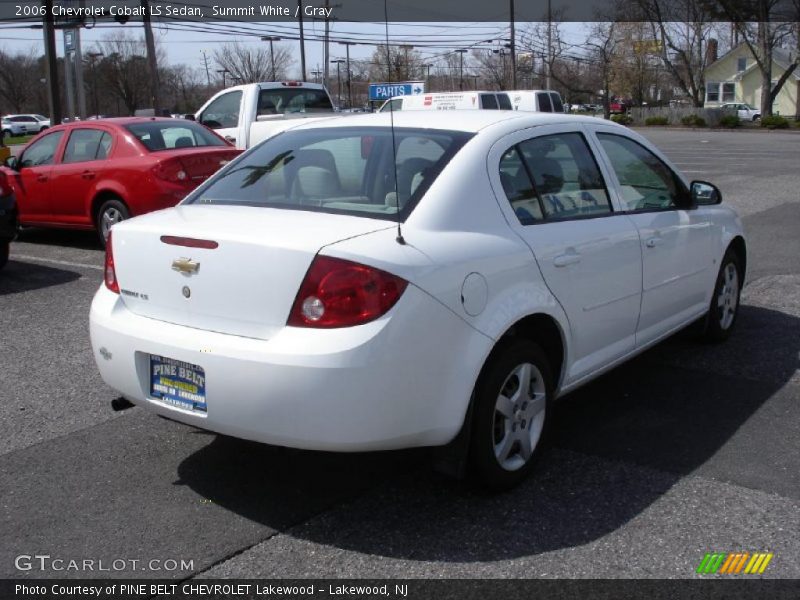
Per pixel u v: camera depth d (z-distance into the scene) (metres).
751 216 12.55
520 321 3.80
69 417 4.73
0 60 68.62
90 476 3.97
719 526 3.47
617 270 4.39
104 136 9.76
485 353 3.47
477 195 3.72
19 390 5.18
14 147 37.41
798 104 65.50
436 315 3.30
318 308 3.16
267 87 13.49
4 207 8.38
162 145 9.65
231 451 4.25
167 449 4.28
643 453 4.20
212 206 4.02
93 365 5.68
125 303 3.78
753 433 4.44
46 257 9.70
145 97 55.81
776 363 5.60
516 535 3.41
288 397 3.14
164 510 3.63
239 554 3.28
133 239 3.71
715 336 5.92
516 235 3.78
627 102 69.88
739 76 67.62
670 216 5.01
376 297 3.16
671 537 3.38
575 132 4.51
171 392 3.54
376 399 3.16
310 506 3.66
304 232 3.34
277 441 3.24
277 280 3.23
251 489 3.83
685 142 36.41
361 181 3.89
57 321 6.82
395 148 3.89
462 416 3.44
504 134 4.03
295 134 4.53
